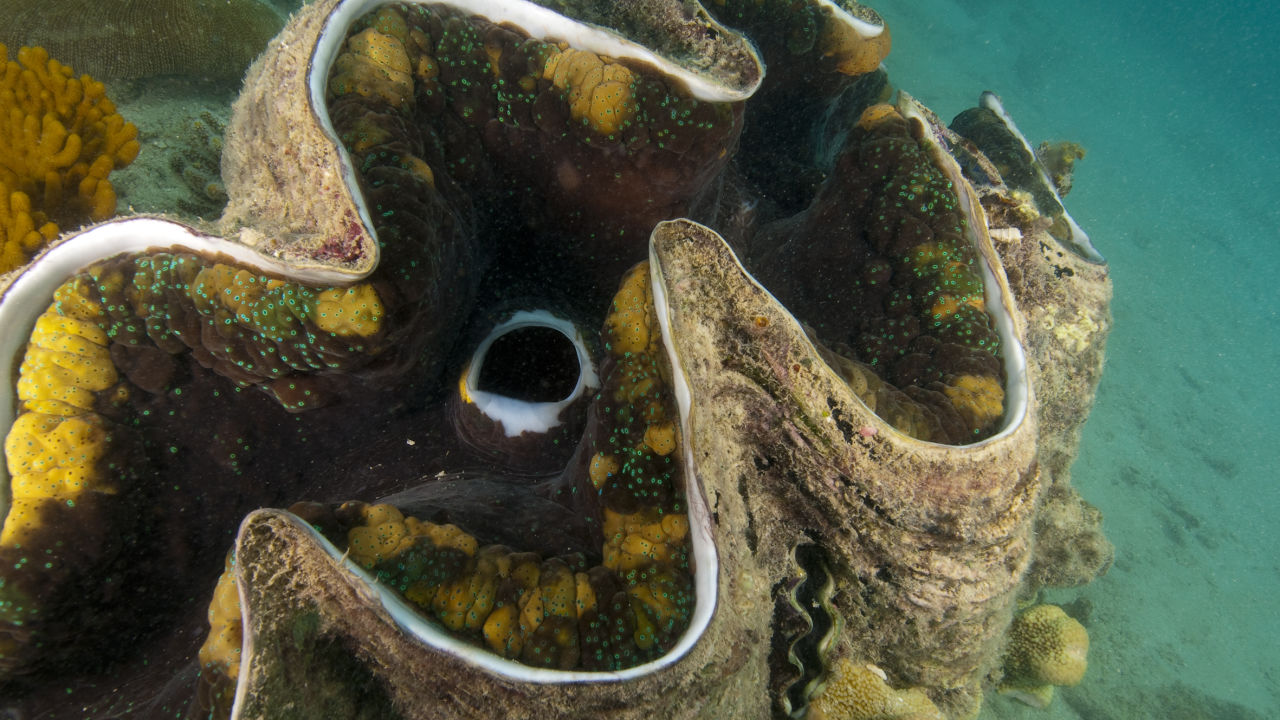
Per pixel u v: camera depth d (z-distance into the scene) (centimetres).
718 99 49
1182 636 160
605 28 49
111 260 43
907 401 49
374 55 46
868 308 56
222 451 47
